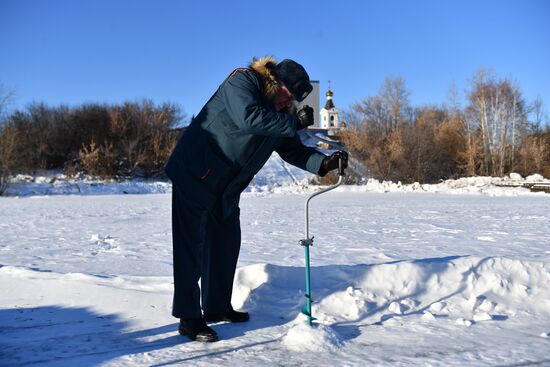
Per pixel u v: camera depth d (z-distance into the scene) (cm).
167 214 1207
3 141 2423
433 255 545
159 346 283
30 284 393
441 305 344
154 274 446
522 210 1248
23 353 271
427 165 3444
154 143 3569
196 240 300
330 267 387
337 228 845
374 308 341
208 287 327
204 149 296
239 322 329
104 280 404
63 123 3838
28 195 2409
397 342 283
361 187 2586
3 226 931
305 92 301
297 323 319
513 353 263
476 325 312
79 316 336
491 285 369
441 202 1609
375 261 504
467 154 3506
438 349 271
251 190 2542
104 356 267
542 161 3534
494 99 3631
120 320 329
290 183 3044
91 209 1388
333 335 281
